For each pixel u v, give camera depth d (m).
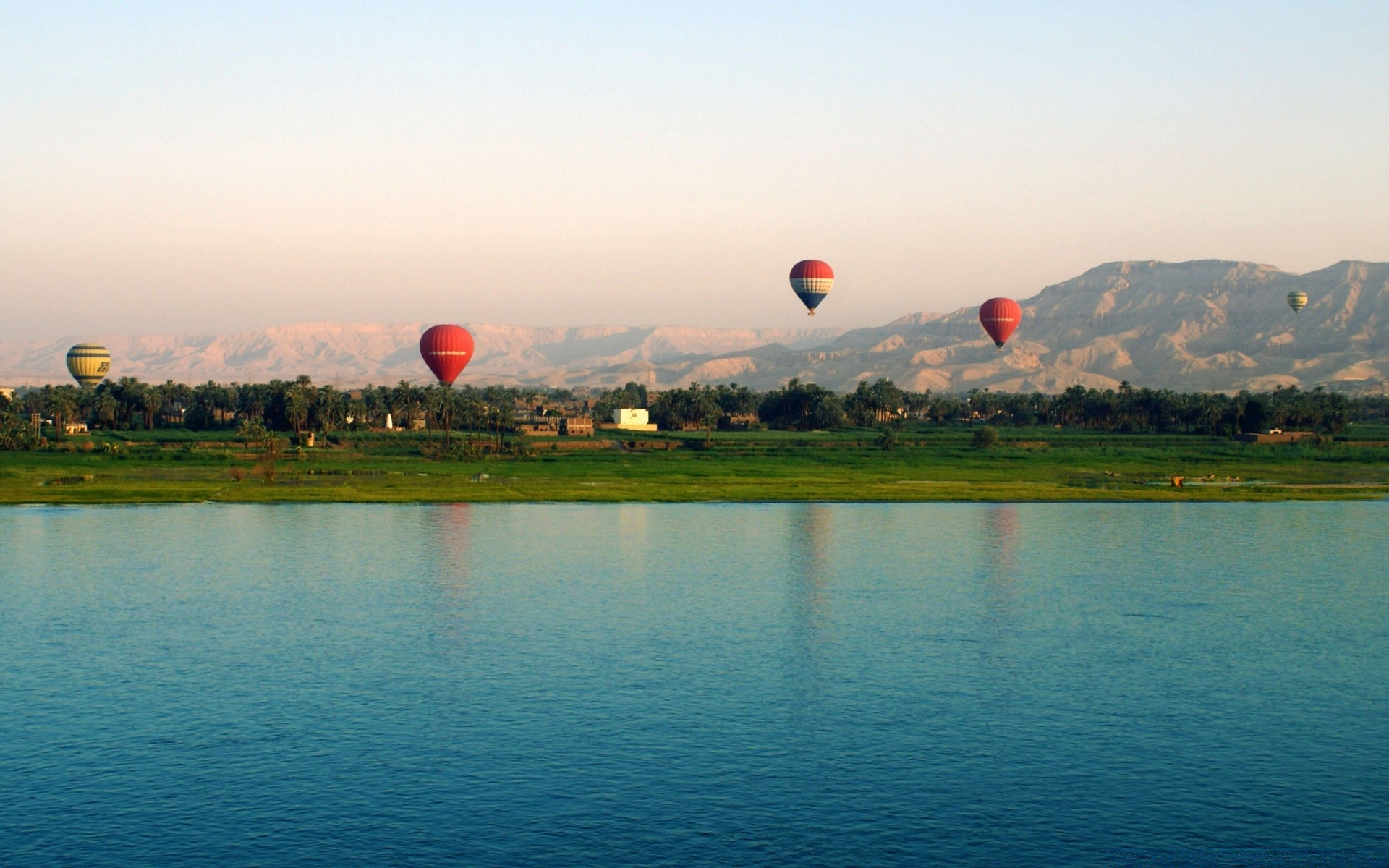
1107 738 58.00
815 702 64.19
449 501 160.62
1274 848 45.12
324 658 73.75
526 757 54.91
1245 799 49.97
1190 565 111.44
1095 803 49.50
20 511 147.38
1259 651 76.06
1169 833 46.44
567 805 49.06
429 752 55.62
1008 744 57.03
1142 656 74.75
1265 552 119.62
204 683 67.69
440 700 64.31
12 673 69.81
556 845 45.12
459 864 43.41
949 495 170.38
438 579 102.88
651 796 50.03
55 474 190.38
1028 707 63.19
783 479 196.62
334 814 47.88
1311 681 68.56
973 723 60.34
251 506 154.75
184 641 78.38
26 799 49.50
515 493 167.88
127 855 43.97
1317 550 120.75
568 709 62.66
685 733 58.47
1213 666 72.25
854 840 45.72
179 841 45.22
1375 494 175.75
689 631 82.06
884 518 147.88
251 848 44.59
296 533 130.62
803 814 48.22
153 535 128.50
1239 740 57.75
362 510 151.62
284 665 72.00
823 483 188.50
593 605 91.56
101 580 100.75
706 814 48.12
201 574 104.00
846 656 74.62
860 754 55.53
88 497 157.75
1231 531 136.12
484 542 125.00
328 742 56.94
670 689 66.81
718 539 128.62
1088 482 196.12
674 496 166.88
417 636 80.44
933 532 134.38
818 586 100.06
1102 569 108.94
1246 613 88.88
